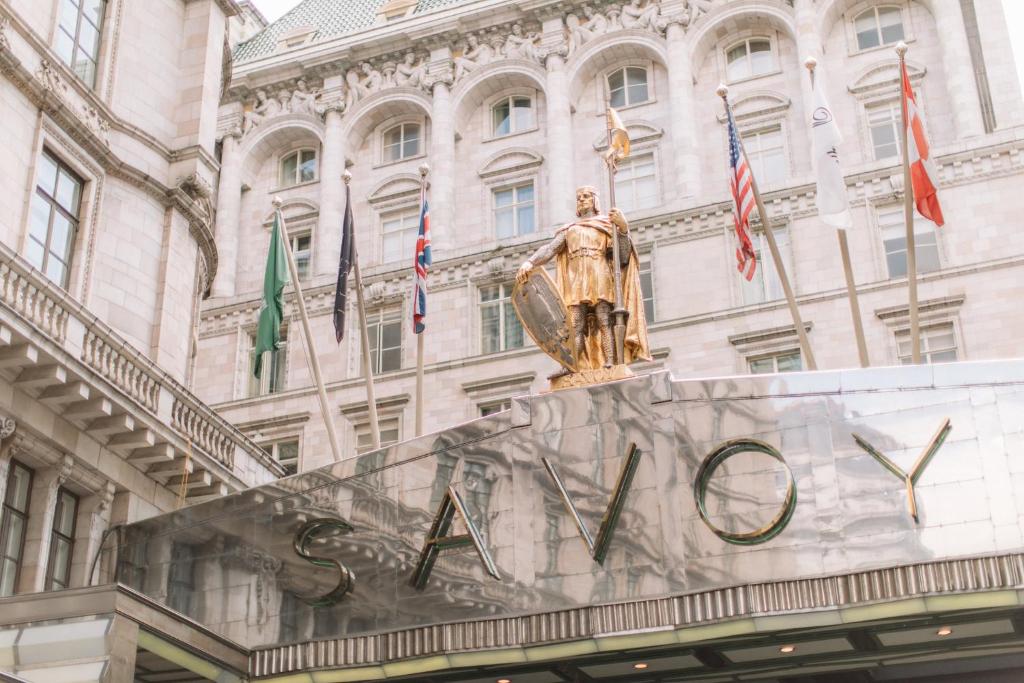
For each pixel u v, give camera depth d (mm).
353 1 55062
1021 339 39031
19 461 25578
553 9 49219
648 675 25078
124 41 31094
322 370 46750
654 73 47812
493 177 48438
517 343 45219
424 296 29484
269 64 52031
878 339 40344
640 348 25859
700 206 43969
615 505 23375
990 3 44125
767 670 24656
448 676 25062
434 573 24422
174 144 31875
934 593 21250
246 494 26531
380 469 25656
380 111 51000
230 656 24781
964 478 21875
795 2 46000
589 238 26281
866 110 44500
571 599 23141
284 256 30312
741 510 22672
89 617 21906
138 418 26828
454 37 50406
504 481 24469
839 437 22688
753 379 23484
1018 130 41469
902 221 42062
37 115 27531
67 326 25672
